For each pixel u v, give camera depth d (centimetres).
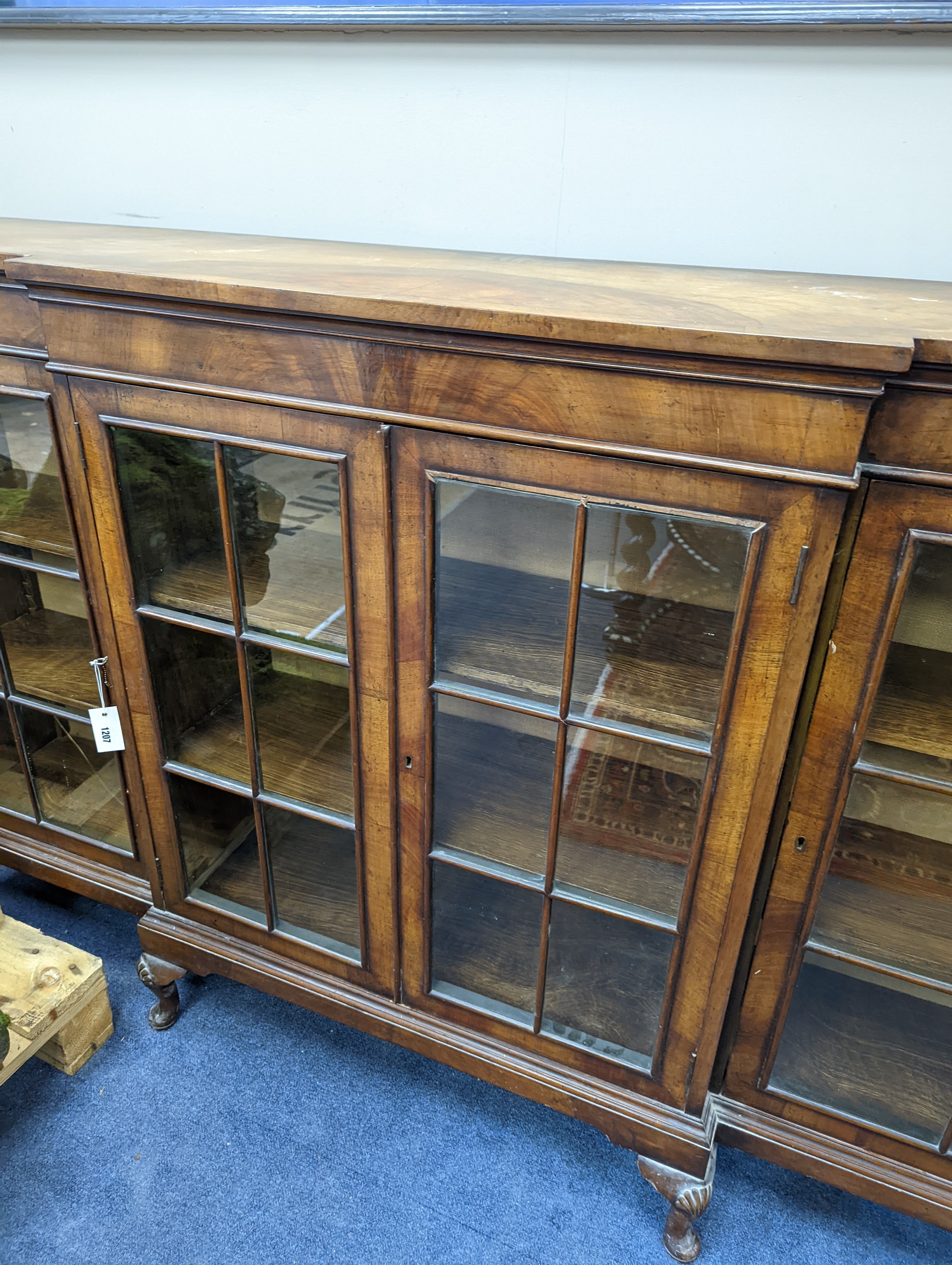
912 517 67
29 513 110
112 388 90
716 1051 98
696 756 81
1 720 134
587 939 99
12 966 123
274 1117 122
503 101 107
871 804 83
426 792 96
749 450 66
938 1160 93
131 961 146
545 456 73
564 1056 105
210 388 84
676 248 108
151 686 108
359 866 106
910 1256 108
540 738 89
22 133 136
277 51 114
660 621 78
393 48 108
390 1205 112
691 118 100
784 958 90
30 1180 112
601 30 97
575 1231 110
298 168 122
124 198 135
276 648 96
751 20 91
